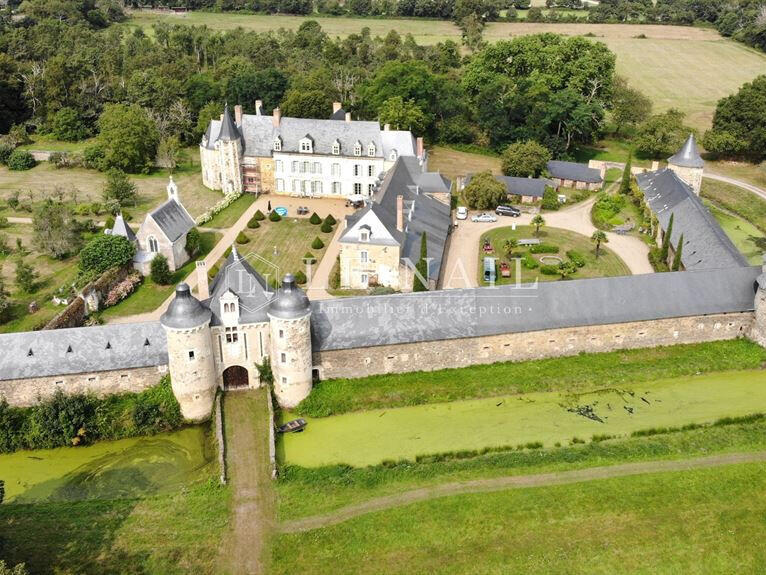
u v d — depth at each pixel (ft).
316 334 254.68
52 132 594.24
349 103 612.29
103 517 201.57
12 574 164.14
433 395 253.24
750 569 185.88
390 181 375.25
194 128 596.29
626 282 279.90
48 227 358.64
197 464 226.17
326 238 395.75
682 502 205.16
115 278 326.65
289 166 463.42
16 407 240.12
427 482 213.46
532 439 234.58
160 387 245.45
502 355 270.26
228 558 187.21
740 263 304.91
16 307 312.71
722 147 513.86
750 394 257.96
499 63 612.70
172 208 360.07
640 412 247.70
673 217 358.23
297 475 216.74
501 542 191.52
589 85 588.09
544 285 274.77
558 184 485.56
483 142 576.61
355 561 186.39
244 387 256.11
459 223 416.26
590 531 195.21
